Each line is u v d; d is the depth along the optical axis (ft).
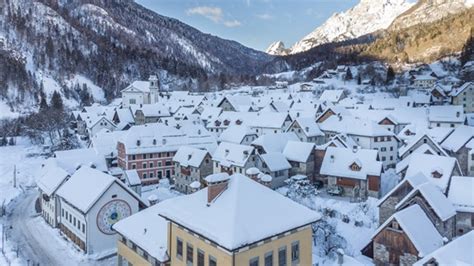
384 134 284.20
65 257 155.43
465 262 85.05
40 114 423.23
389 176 248.32
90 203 153.79
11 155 338.75
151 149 263.70
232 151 241.35
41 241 171.12
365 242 161.27
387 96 534.37
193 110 441.68
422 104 420.77
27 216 204.85
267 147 258.98
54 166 209.46
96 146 280.92
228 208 95.86
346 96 515.50
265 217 96.43
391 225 132.46
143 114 421.59
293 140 274.57
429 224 135.74
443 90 484.33
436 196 146.92
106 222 160.15
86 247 156.25
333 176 226.17
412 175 164.45
